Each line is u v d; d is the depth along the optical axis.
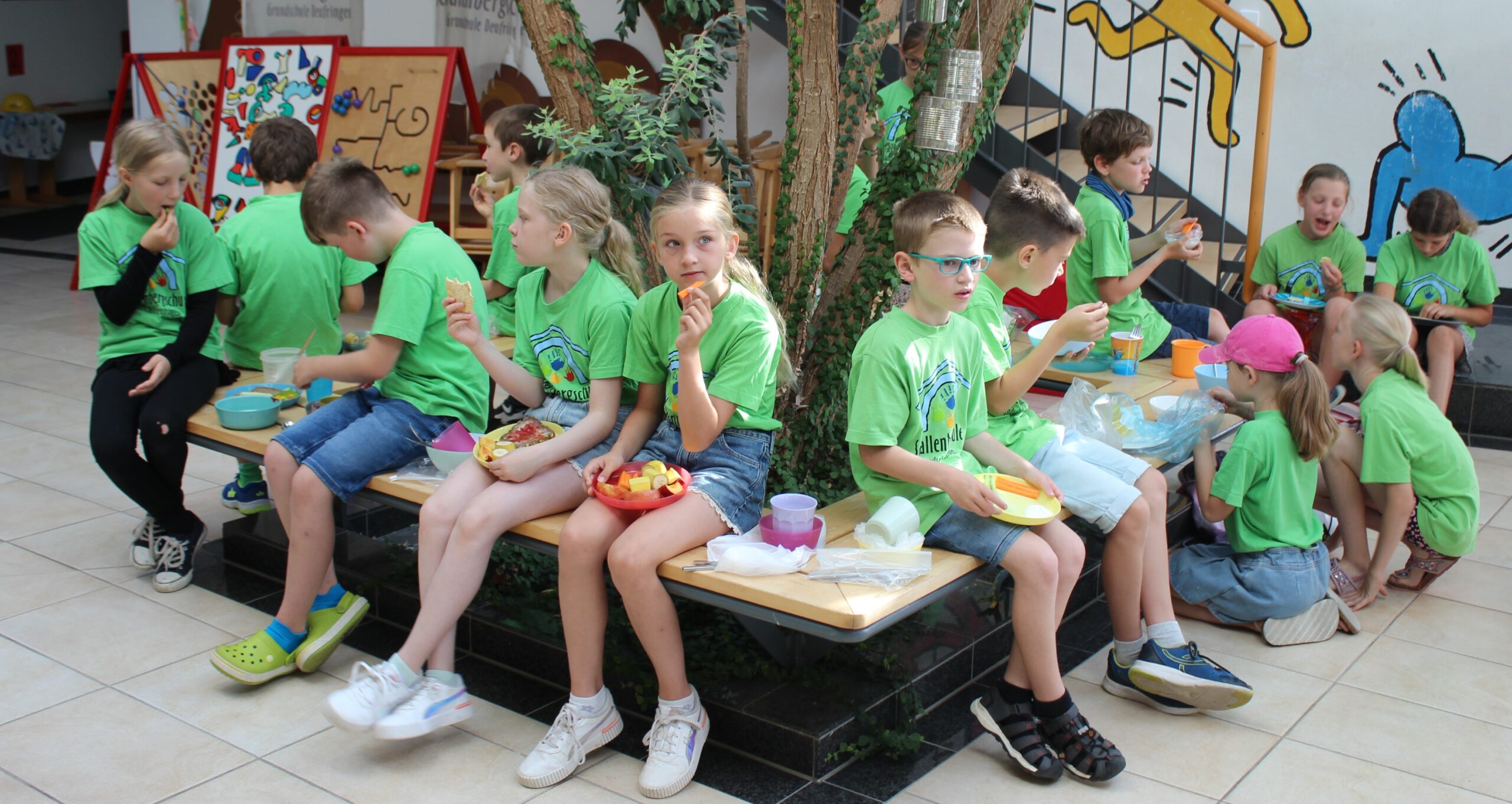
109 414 3.27
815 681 2.74
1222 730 2.74
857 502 2.87
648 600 2.40
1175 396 3.61
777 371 2.79
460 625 3.08
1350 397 5.16
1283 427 3.12
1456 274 4.82
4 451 4.57
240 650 2.81
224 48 7.00
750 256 3.46
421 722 2.49
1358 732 2.73
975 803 2.43
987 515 2.42
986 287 2.89
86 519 3.91
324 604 2.96
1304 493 3.18
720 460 2.62
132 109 8.18
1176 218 5.93
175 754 2.55
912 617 3.05
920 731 2.74
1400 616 3.38
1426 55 5.83
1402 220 6.07
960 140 3.42
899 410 2.47
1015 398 2.77
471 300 2.71
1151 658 2.79
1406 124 5.95
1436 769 2.58
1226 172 5.37
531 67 7.51
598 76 3.37
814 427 3.37
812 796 2.45
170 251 3.38
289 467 2.89
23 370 5.75
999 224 2.84
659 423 2.82
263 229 3.60
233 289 3.60
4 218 10.43
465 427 3.06
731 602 2.34
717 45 3.43
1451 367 4.72
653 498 2.48
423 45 7.77
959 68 3.18
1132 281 3.89
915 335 2.52
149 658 2.98
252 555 3.54
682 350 2.37
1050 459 2.79
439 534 2.63
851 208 4.79
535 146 3.88
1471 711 2.83
